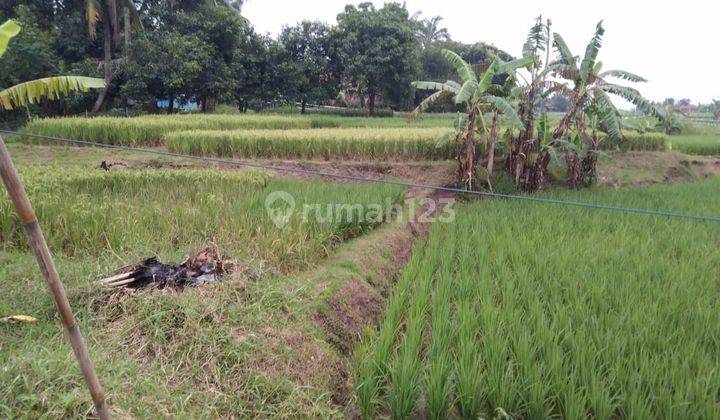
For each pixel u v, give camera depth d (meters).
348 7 33.03
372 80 29.27
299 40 28.22
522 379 4.11
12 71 18.48
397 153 14.38
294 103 29.64
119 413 3.29
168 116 18.23
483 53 37.34
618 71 11.60
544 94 13.08
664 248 7.77
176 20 24.38
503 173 14.39
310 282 5.93
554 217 9.38
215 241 6.34
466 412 4.00
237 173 10.37
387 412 4.25
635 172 17.58
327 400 4.28
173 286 4.98
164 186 9.12
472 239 8.19
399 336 5.34
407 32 28.39
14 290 4.55
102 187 8.77
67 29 21.84
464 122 12.16
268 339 4.59
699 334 4.72
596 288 5.61
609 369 4.19
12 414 3.07
